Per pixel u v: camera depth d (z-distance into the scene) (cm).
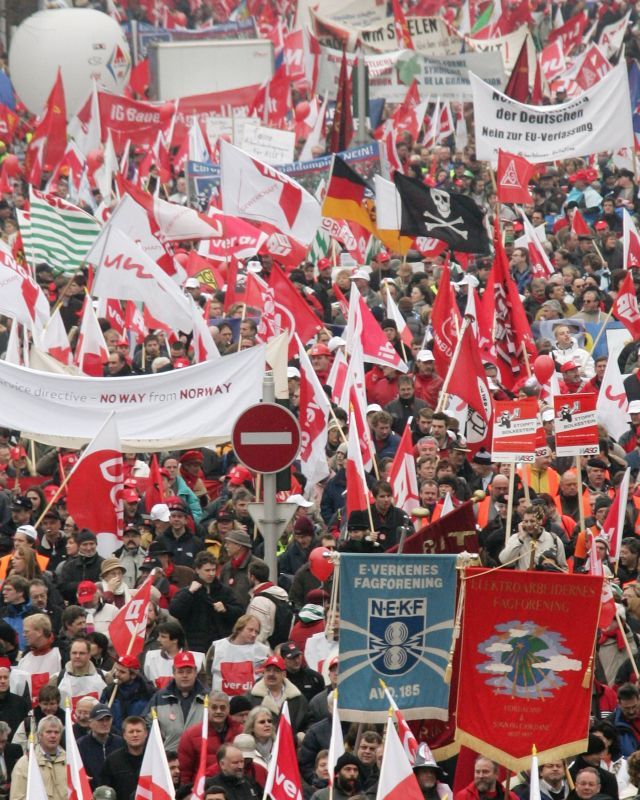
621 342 7819
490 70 14075
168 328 7106
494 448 5084
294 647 4375
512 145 8956
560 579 3634
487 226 9875
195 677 4219
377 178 8281
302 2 16550
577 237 9588
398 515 5050
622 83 8969
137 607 4431
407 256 9206
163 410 5512
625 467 6178
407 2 17262
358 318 6500
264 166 8319
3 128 13450
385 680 3650
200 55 15350
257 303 7312
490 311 6719
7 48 17938
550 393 6469
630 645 4622
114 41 15725
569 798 3762
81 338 7081
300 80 15288
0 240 8744
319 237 9538
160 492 5588
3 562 5084
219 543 5238
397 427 6438
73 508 5156
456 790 3922
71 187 11150
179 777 3994
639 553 5266
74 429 5494
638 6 16775
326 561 4784
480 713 3656
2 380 5488
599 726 4078
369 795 3734
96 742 4062
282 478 4866
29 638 4447
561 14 17050
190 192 10912
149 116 12400
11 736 4178
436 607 3662
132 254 7056
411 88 12681
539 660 3653
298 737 4238
